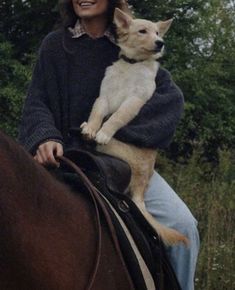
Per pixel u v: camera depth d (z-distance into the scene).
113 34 4.24
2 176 3.10
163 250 3.79
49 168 3.69
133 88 4.06
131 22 4.21
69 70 4.16
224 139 19.66
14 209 3.10
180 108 4.17
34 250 3.12
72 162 3.65
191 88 18.83
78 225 3.35
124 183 3.79
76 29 4.24
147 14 18.58
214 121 19.42
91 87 4.14
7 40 18.03
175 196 4.21
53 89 4.12
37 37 18.38
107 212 3.49
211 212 9.05
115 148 3.94
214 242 8.59
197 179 10.70
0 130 3.24
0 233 3.02
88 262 3.31
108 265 3.40
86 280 3.27
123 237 3.49
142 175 3.97
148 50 4.16
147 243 3.65
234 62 20.69
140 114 4.03
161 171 11.70
